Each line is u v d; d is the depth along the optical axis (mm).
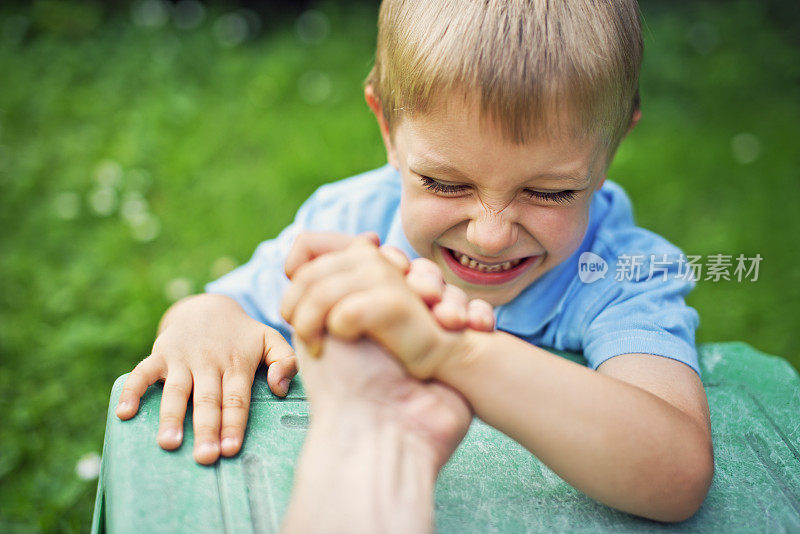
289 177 2803
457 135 1038
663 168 2881
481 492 980
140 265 2463
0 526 1709
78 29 3438
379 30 1322
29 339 2162
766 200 2766
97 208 2639
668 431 929
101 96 3137
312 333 826
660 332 1179
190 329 1137
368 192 1558
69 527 1712
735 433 1130
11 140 2898
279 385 1092
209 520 890
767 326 2340
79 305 2285
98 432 1948
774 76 3340
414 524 753
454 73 1019
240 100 3182
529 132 1015
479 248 1100
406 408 835
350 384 824
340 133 3008
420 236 1180
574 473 914
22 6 3527
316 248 888
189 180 2799
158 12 3600
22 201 2645
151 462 955
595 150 1094
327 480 777
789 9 3645
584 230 1188
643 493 917
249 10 3707
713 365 1282
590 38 1060
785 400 1203
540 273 1248
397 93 1143
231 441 987
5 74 3176
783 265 2514
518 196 1087
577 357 1302
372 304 802
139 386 1051
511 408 884
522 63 1012
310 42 3523
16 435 1918
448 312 857
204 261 2482
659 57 3391
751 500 1001
